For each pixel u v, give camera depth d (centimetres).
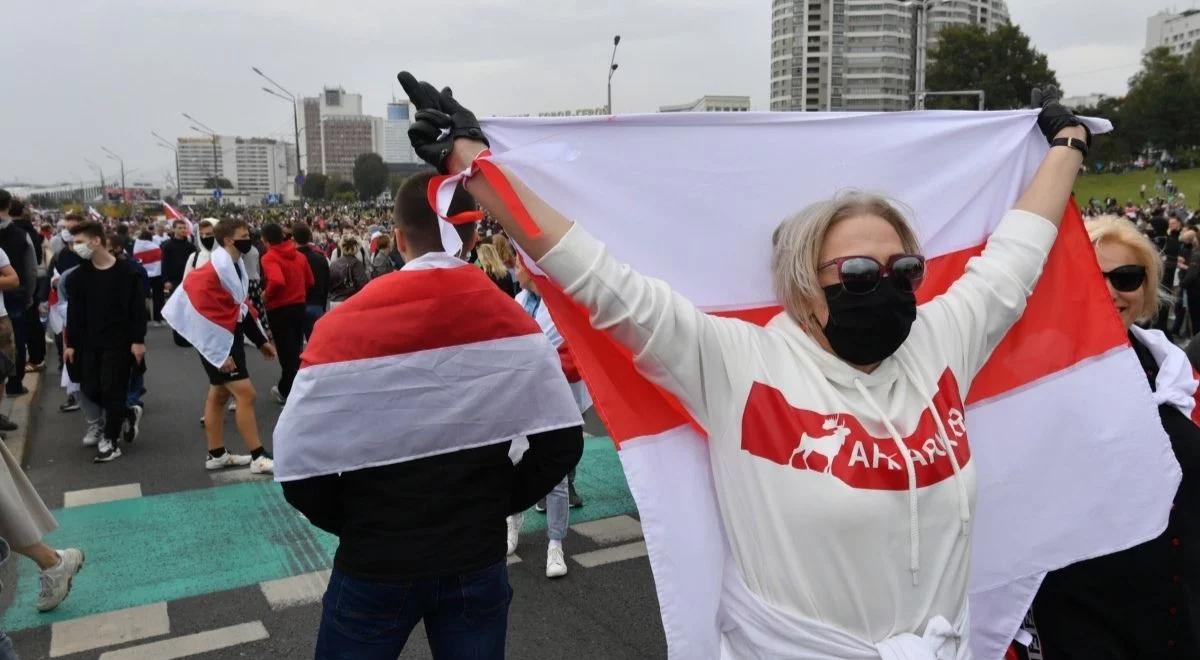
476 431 200
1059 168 202
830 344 162
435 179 161
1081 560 205
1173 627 204
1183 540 204
